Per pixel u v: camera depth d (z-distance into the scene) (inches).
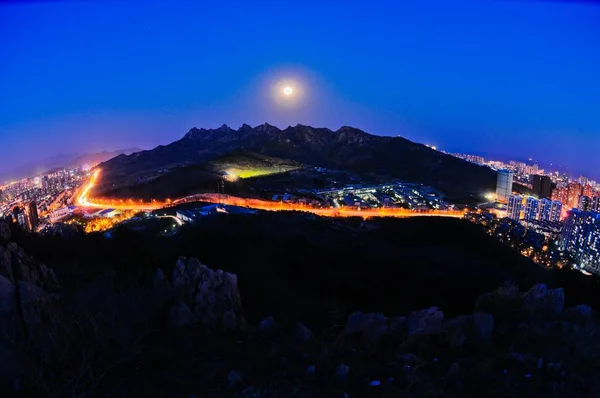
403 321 553.6
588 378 423.8
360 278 1385.3
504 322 551.8
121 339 486.9
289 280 1317.7
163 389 404.5
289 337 543.5
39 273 636.7
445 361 470.9
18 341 427.8
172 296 617.0
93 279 687.1
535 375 429.4
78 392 385.1
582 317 558.6
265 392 402.0
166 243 1834.4
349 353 497.4
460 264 1802.4
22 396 368.8
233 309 626.5
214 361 464.8
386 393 406.0
